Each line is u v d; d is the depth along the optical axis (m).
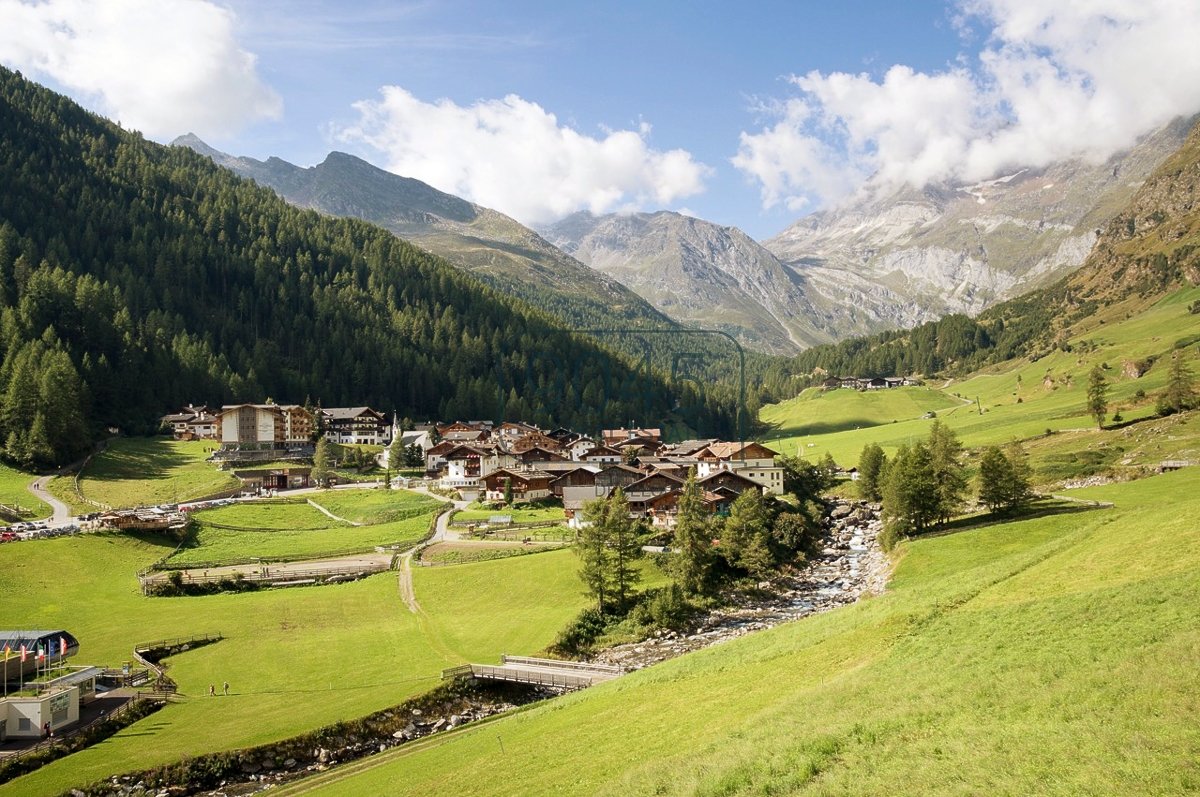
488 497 158.00
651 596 95.56
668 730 46.44
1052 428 182.12
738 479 142.88
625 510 98.69
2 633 73.50
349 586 102.25
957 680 38.09
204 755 57.91
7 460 157.00
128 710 64.62
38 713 59.69
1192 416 152.12
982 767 28.41
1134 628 37.69
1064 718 30.48
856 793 29.48
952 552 102.00
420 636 84.94
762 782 32.88
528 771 45.69
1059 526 102.06
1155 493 112.56
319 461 182.62
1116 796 24.19
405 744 60.34
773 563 115.12
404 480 179.62
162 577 102.06
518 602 95.38
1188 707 28.19
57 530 113.44
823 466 177.88
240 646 81.38
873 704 38.59
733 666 57.34
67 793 53.34
